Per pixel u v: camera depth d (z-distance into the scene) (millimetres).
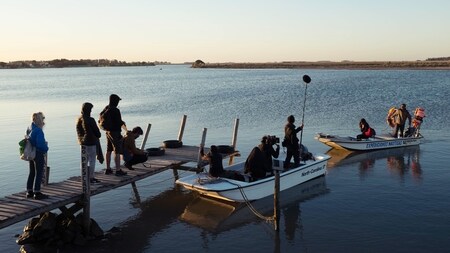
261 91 58812
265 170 14070
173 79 113625
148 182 16469
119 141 12398
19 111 41062
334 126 28219
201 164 15344
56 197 10695
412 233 10953
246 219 12562
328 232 11273
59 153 21453
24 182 16453
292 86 68250
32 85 95000
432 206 12867
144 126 30062
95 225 11383
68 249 10562
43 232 10719
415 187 14844
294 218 12414
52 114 38312
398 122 22266
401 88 57156
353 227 11516
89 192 11023
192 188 13281
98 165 18172
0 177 17219
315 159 16844
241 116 33812
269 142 14531
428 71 120250
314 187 15375
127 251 10453
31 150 10219
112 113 12148
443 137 23797
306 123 29641
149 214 13109
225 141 23781
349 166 18391
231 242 10938
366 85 65688
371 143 21109
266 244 10742
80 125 11023
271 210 13188
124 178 12438
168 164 14352
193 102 45844
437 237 10672
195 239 11188
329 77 99500
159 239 11219
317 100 44219
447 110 33875
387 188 14875
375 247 10242
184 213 13188
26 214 9703
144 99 51875
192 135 25906
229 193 13016
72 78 138250
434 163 18188
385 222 11750
